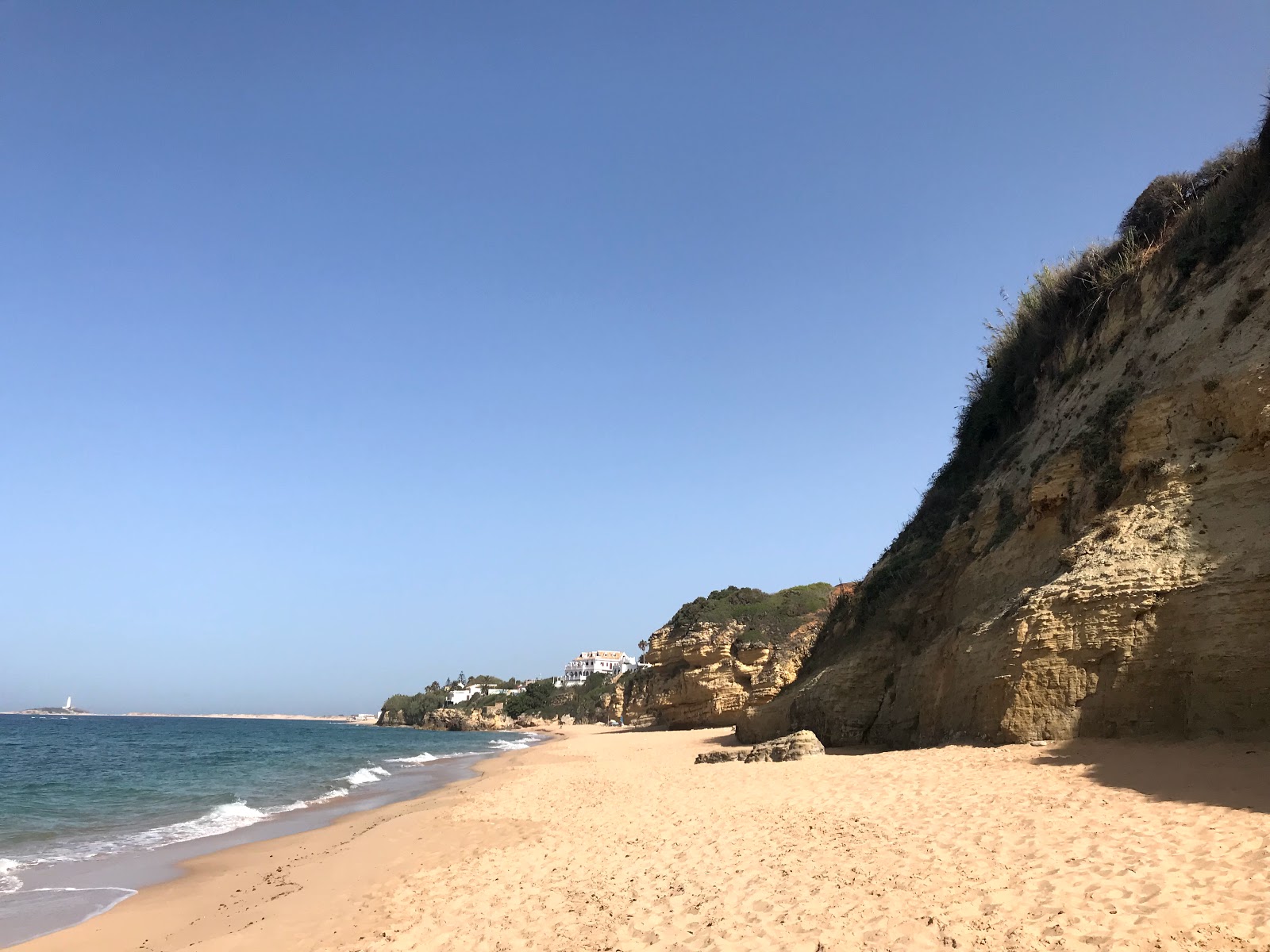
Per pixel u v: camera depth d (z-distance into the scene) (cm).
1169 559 1222
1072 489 1638
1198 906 580
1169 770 978
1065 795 968
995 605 1641
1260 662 1050
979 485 2239
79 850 1577
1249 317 1373
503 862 1138
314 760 4419
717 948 659
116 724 15238
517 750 5309
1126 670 1204
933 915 645
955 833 880
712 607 5909
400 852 1339
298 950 851
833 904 716
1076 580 1331
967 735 1498
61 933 1001
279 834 1761
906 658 2056
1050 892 652
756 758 1942
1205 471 1277
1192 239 1716
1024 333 2400
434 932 841
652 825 1235
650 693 7406
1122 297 1906
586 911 827
